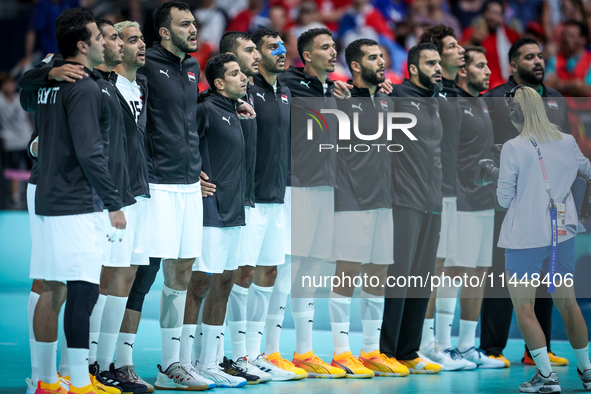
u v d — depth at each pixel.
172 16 13.52
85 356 11.13
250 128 14.89
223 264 14.27
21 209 33.09
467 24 41.00
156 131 13.51
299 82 16.28
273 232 15.55
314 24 39.97
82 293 11.12
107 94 11.78
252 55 15.04
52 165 11.15
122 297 12.85
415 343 16.81
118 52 12.28
